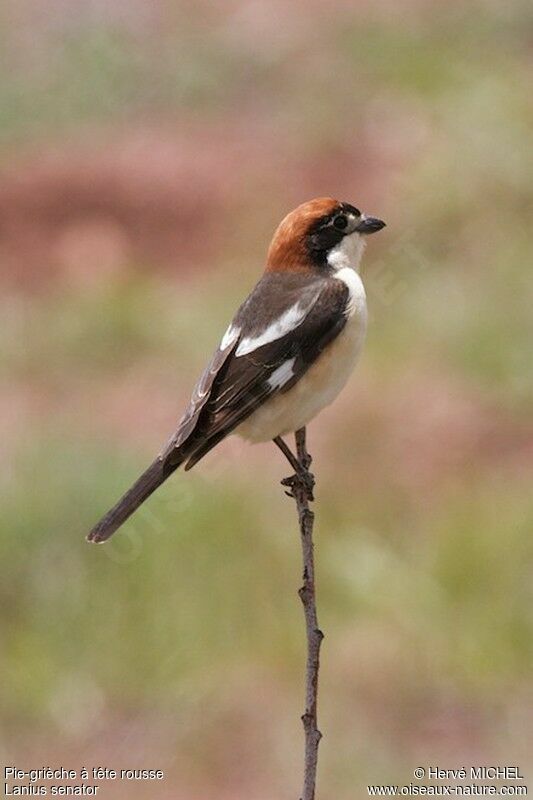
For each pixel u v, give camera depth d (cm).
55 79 2592
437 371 1636
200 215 2092
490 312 1697
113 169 2214
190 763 1157
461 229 1848
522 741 1157
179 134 2381
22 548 1312
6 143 2423
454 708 1189
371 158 2148
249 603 1288
